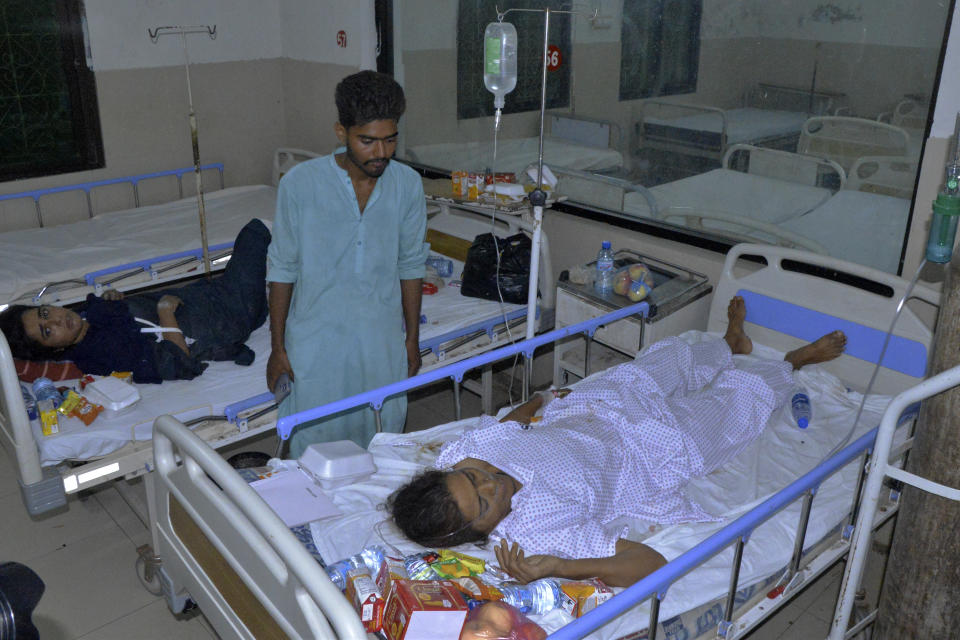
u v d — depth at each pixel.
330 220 2.26
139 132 4.78
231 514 1.53
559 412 2.34
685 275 3.19
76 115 4.57
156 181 4.93
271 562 1.40
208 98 4.98
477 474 1.88
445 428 2.43
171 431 1.71
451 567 1.70
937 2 2.50
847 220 2.90
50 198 4.55
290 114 5.28
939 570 1.81
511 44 2.57
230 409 2.60
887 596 1.96
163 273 3.90
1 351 2.21
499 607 1.49
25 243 4.05
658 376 2.47
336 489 2.12
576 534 1.87
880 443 1.75
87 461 2.46
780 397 2.55
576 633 1.41
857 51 2.72
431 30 4.16
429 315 3.27
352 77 2.05
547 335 2.60
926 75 2.58
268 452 3.44
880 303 2.68
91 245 4.03
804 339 2.88
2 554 2.80
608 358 3.28
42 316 2.70
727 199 3.23
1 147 4.36
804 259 2.83
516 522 1.89
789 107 2.94
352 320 2.41
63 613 2.55
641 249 3.40
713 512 2.15
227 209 4.68
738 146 3.13
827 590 2.71
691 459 2.23
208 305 2.98
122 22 4.54
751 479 2.29
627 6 3.28
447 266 3.73
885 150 2.74
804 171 2.97
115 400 2.53
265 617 1.53
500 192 3.21
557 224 3.68
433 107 4.30
